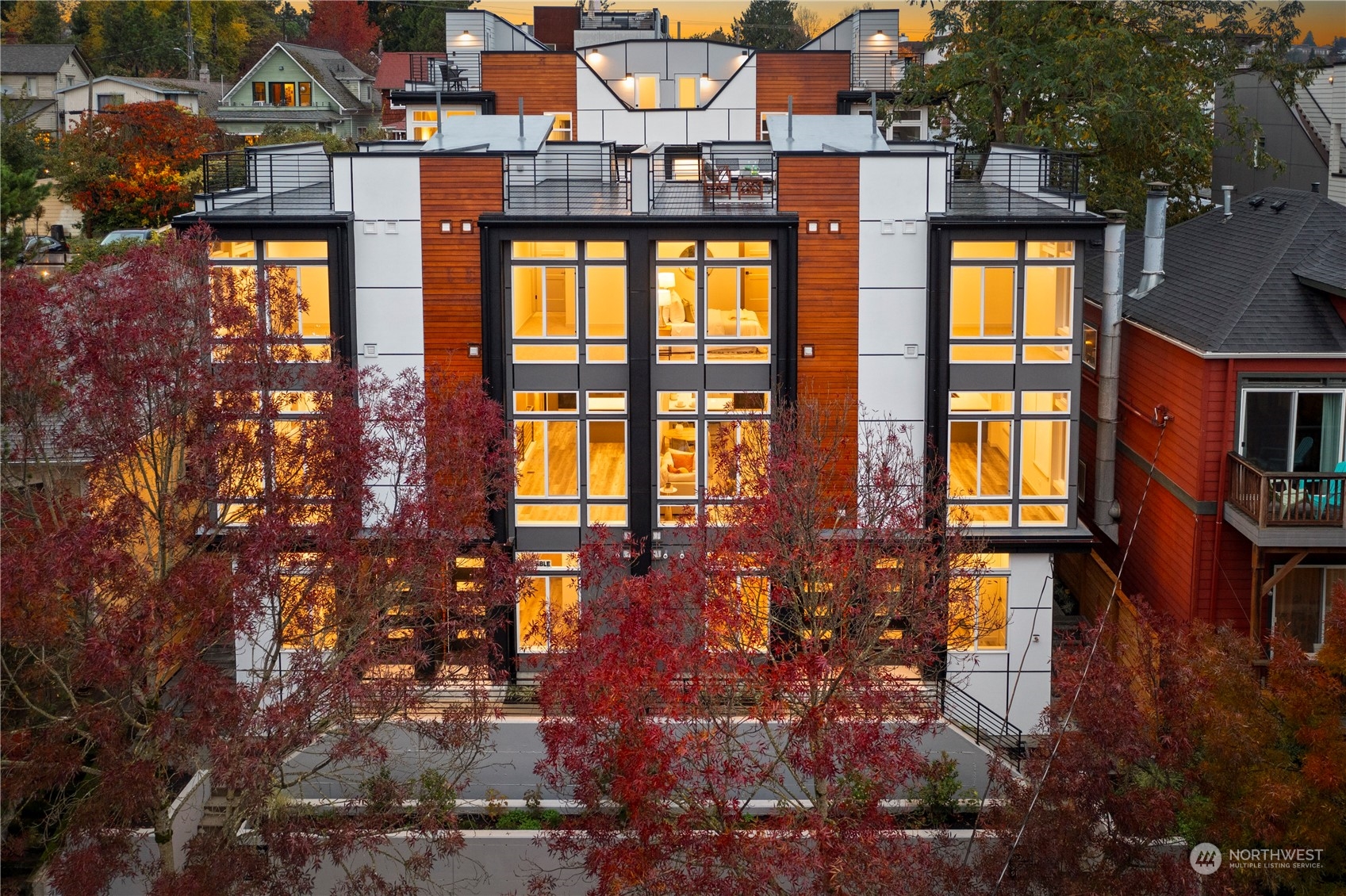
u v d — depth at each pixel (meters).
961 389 29.89
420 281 30.17
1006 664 30.34
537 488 30.88
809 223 29.75
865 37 51.66
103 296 20.91
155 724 19.72
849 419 30.38
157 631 19.89
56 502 21.08
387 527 22.84
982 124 49.25
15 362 19.48
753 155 37.78
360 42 109.50
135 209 55.34
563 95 47.41
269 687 22.11
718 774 19.52
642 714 19.66
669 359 30.30
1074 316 29.56
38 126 75.75
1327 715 19.62
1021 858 20.17
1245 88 51.31
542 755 27.97
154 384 21.00
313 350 29.89
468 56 49.31
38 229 54.59
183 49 97.69
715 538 23.30
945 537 25.59
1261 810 18.62
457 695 29.23
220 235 29.27
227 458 21.92
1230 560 28.00
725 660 20.45
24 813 24.80
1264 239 30.39
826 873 18.88
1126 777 21.09
